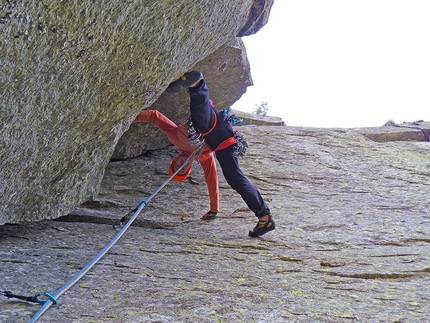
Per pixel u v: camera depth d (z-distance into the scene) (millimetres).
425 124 11086
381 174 7543
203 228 5293
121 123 4617
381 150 8836
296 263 4172
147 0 3344
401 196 6547
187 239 4832
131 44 3609
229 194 6496
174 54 4199
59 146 3957
